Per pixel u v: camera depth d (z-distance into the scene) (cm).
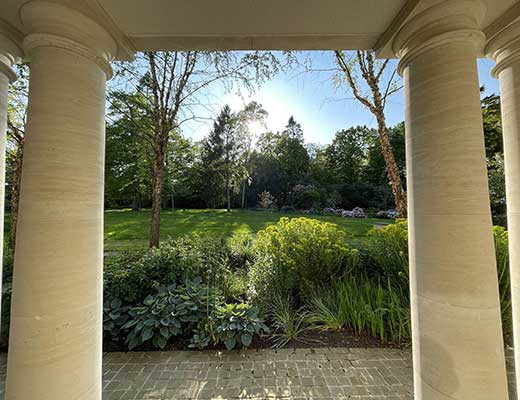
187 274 379
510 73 186
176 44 207
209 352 296
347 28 192
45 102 150
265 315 354
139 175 770
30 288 144
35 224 146
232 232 970
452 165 154
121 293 341
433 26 160
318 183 1869
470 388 145
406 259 369
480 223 152
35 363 141
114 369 265
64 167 149
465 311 148
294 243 399
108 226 1176
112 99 555
